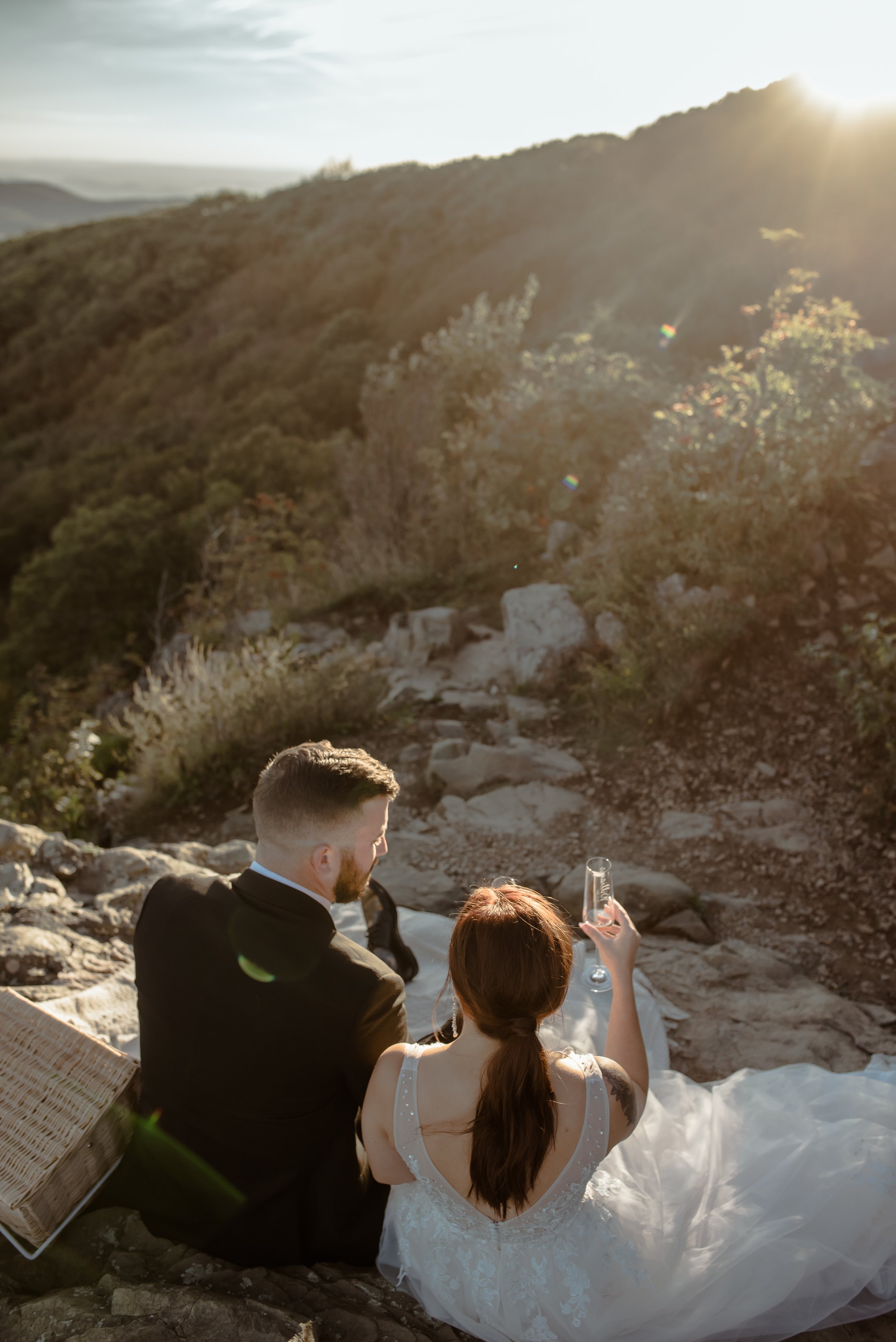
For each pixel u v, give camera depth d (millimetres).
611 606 6121
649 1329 1824
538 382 8500
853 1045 3215
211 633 8828
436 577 7941
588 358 8461
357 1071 1830
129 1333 1603
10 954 2883
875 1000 3686
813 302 6566
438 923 3484
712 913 4191
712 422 6164
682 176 24172
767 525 5828
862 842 4574
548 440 7957
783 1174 2129
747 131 23766
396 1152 1785
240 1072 1840
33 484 27016
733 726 5344
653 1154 2184
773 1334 1890
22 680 14406
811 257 14102
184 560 15117
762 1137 2279
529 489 7965
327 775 1864
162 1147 1950
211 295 40312
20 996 2166
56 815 5891
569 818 4922
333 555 9320
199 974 1855
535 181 29500
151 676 7141
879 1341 1900
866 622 5273
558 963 1622
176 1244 1942
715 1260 1917
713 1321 1834
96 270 44500
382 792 1911
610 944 2100
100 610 14922
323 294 33156
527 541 7980
